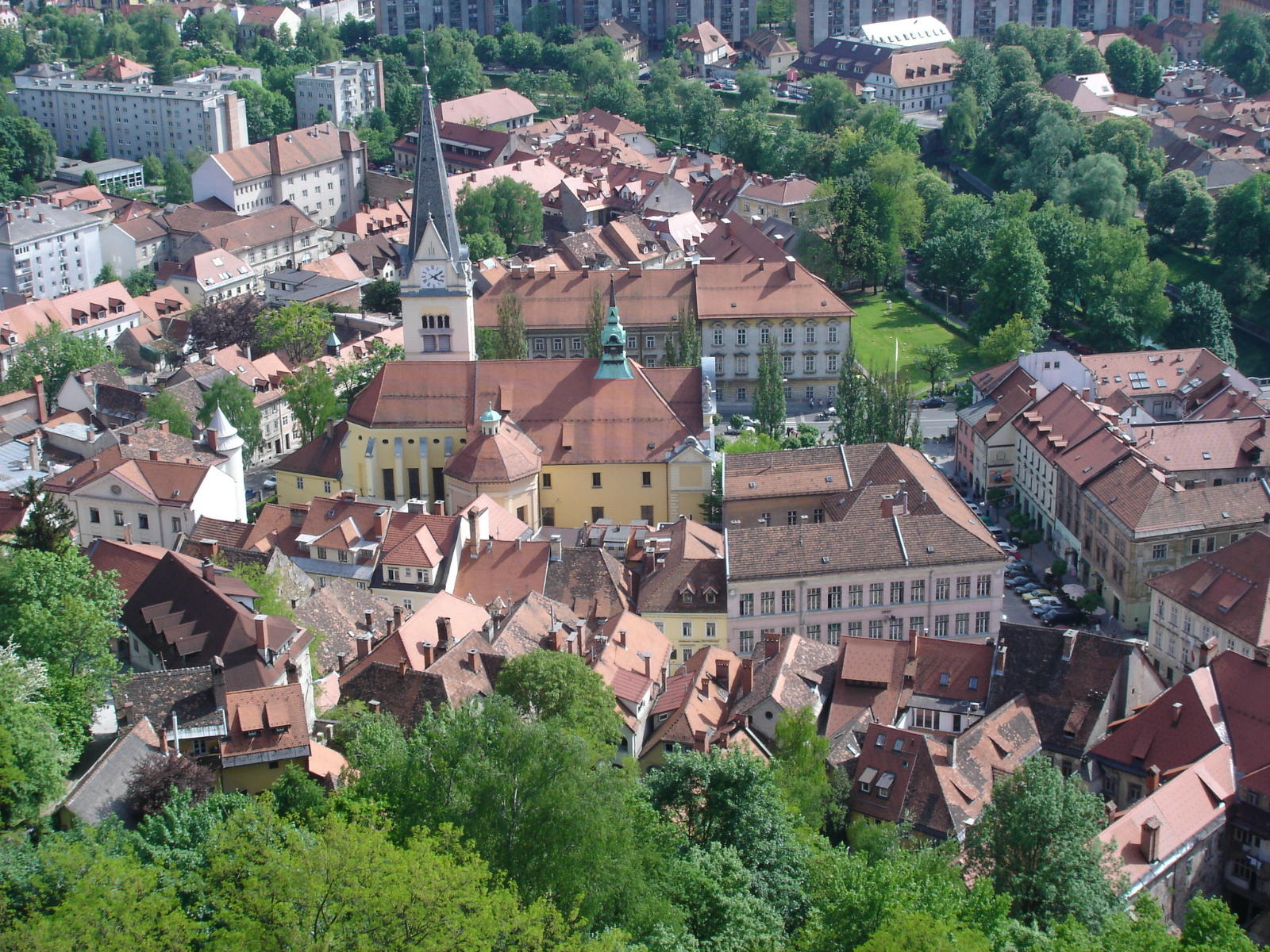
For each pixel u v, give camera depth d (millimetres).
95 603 149250
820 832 156250
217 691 146750
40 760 126812
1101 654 178500
